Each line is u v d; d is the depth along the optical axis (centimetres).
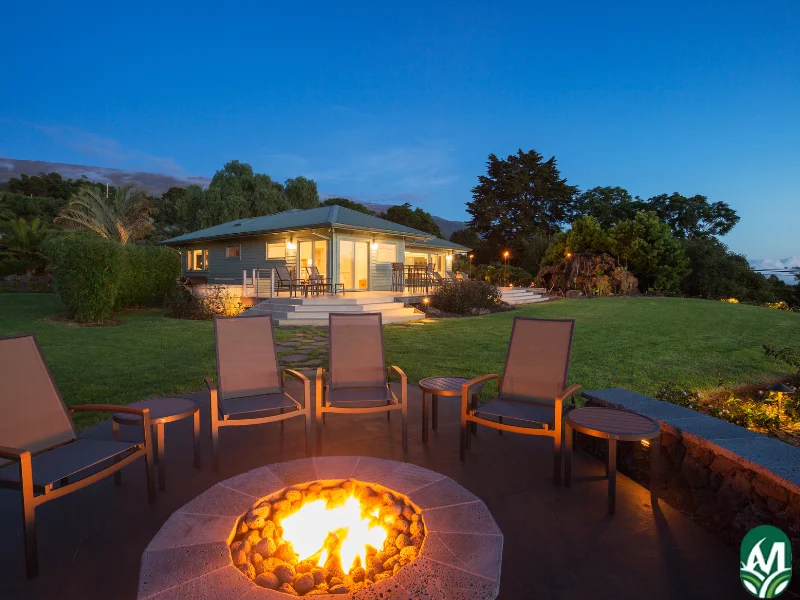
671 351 847
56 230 2672
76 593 208
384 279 1984
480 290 1619
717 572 226
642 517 277
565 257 2659
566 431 313
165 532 201
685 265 2477
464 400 357
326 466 270
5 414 262
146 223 2688
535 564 231
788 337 1024
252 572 182
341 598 164
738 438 273
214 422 335
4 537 252
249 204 3806
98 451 268
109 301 1270
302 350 863
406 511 226
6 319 1276
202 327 1172
